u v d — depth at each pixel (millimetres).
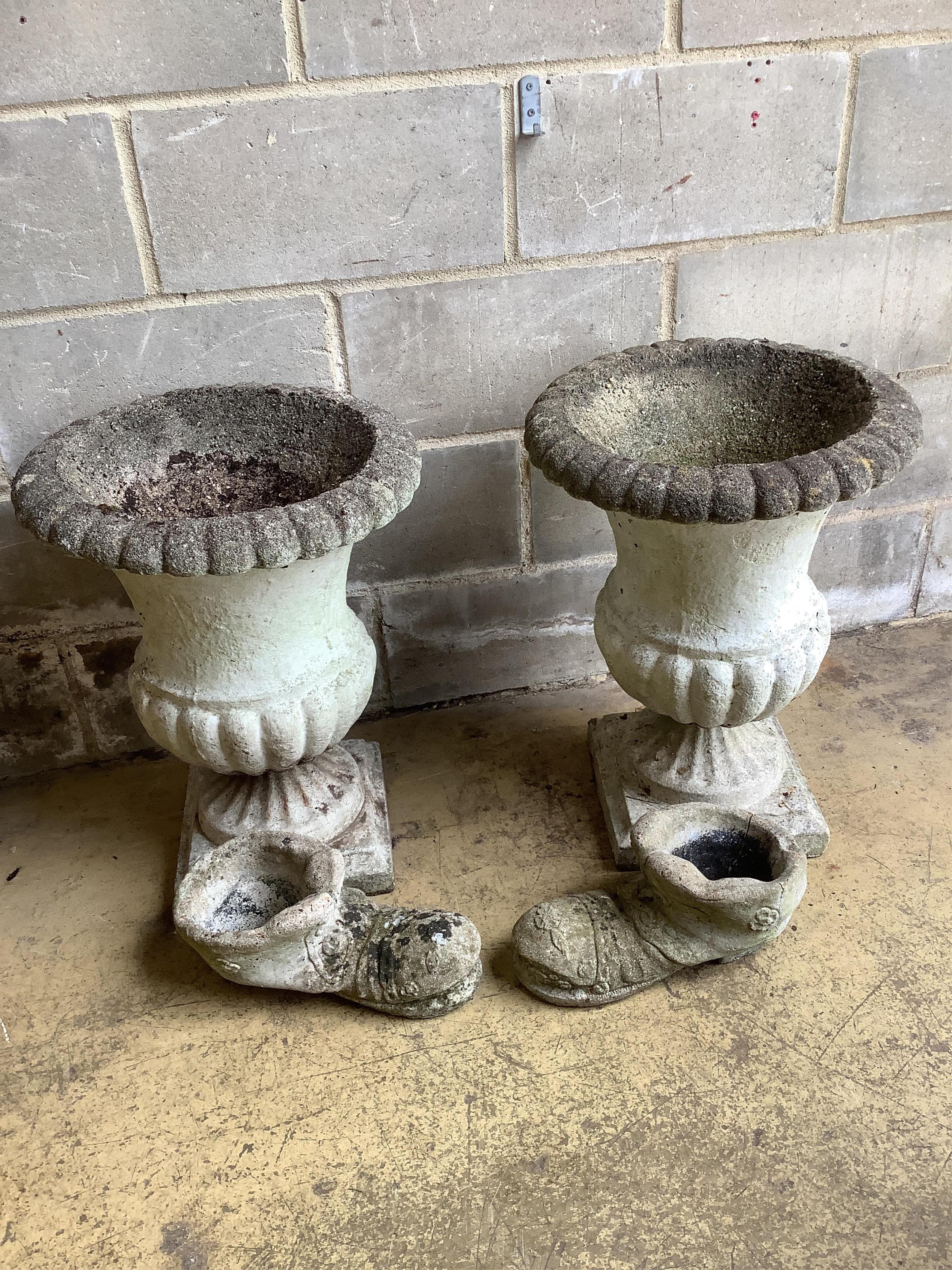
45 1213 1408
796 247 2053
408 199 1844
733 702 1769
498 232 1908
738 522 1445
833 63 1869
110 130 1683
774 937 1642
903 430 1538
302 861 1675
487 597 2289
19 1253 1361
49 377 1869
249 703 1676
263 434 1864
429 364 2008
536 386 2080
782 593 1710
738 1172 1423
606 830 2027
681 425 1934
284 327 1921
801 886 1588
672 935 1635
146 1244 1368
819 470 1439
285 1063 1604
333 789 1944
